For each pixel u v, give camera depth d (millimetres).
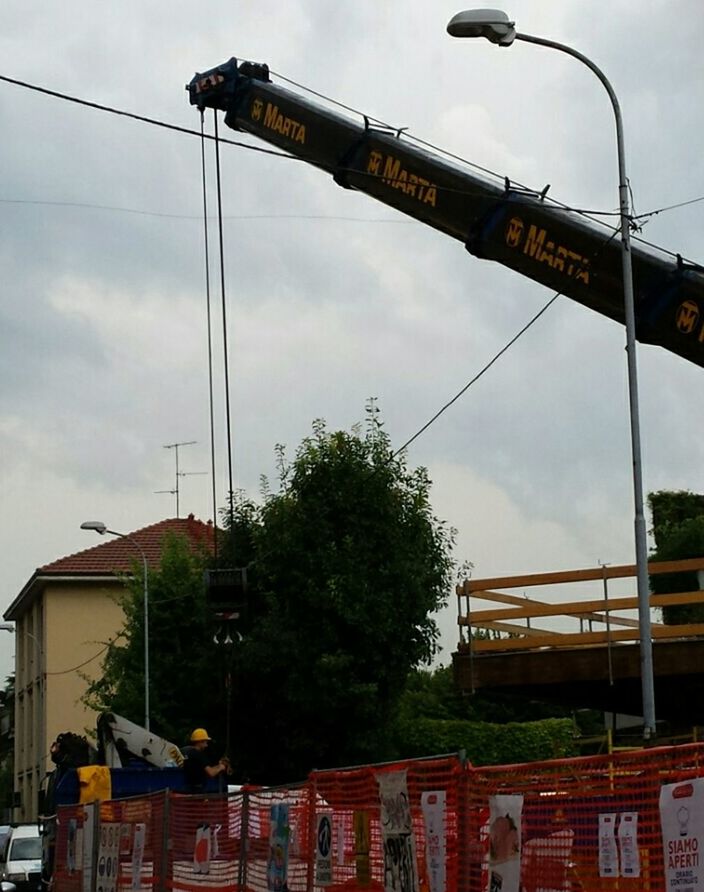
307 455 31156
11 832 31672
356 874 9047
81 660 58969
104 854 15922
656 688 21484
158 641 37594
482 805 7484
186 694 37000
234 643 25688
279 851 10438
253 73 23906
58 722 58438
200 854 12398
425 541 31391
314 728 31234
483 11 17422
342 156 22469
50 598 59312
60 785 21562
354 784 9156
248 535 33281
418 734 41156
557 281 20391
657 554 43344
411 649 30953
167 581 37906
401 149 21922
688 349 19422
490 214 20984
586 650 20141
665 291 19516
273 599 31016
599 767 6387
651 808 5980
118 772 21547
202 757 17000
